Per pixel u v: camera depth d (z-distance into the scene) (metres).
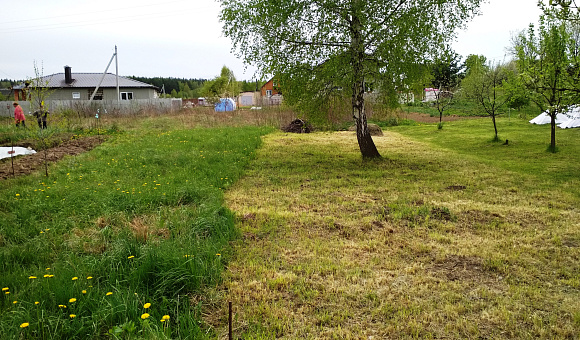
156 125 20.38
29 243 4.51
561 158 10.45
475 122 22.88
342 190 7.54
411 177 8.68
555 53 10.38
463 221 5.61
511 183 7.93
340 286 3.70
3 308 3.16
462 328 3.01
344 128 21.27
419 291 3.59
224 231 4.97
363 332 2.98
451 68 37.03
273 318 3.17
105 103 27.28
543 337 2.90
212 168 9.18
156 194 6.44
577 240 4.81
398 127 23.27
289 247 4.68
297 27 9.82
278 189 7.71
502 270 4.01
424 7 9.13
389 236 5.03
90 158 10.41
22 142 12.63
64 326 2.86
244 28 10.19
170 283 3.47
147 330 2.77
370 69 10.07
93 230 5.01
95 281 3.60
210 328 3.01
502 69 15.18
